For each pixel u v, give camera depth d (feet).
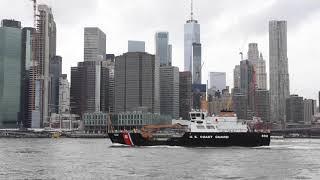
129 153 615.57
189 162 492.95
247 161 507.71
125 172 410.93
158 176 384.27
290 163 493.36
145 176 384.06
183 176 384.68
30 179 366.63
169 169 432.66
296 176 387.96
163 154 590.96
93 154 632.79
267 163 489.67
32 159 558.15
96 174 397.19
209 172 411.13
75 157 583.99
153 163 483.92
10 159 559.38
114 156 575.38
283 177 381.40
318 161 518.37
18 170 429.79
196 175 390.83
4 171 421.18
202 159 525.34
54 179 367.04
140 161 505.25
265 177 380.99
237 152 626.64
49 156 611.88
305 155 608.60
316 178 376.07
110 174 396.98
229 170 426.51
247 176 386.32
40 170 429.38
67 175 390.83
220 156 563.07
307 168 447.01
